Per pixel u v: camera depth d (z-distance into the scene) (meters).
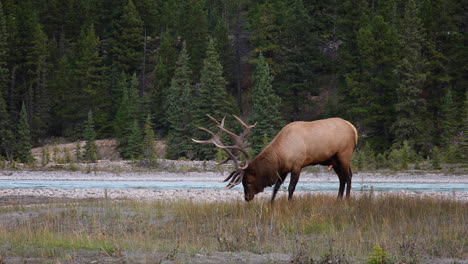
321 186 87.56
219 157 129.88
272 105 163.50
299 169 41.25
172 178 110.75
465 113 138.62
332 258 23.88
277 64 197.25
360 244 27.61
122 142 190.00
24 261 23.31
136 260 24.31
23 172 115.62
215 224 34.84
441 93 167.38
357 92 162.25
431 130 154.38
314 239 30.09
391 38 163.75
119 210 44.00
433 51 162.12
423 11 177.25
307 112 196.25
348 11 190.50
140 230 34.62
